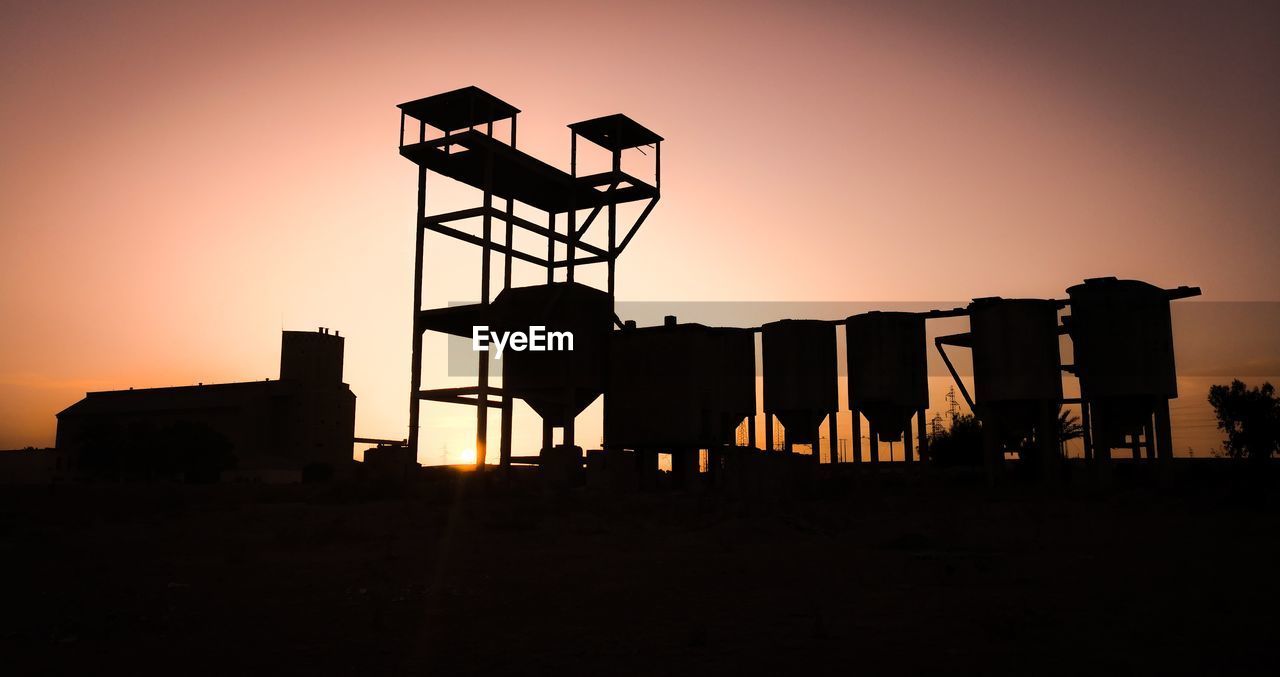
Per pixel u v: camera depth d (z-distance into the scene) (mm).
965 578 19203
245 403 132125
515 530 32188
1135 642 12391
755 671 11227
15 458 141000
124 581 19906
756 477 48281
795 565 22172
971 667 11156
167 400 142250
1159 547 24531
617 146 54750
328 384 139125
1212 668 10898
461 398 50219
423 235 52062
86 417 146625
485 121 51719
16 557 24859
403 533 31438
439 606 16438
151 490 60875
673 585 18922
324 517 36281
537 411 54344
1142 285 48531
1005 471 52656
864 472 68438
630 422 51656
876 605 15969
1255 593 16297
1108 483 47812
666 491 49281
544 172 53500
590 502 40812
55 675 11297
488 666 11711
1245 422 86062
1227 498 38188
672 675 11094
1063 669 10977
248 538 30000
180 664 11891
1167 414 47688
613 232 58969
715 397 52875
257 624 14719
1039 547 25234
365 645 13047
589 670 11438
